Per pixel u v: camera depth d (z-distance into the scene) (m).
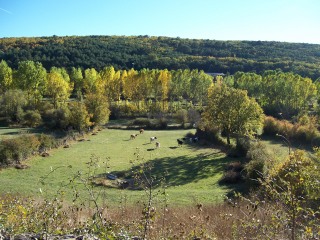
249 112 36.41
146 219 4.39
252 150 28.19
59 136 44.12
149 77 65.69
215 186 23.95
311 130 37.84
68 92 68.00
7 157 29.02
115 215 6.41
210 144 41.34
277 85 61.50
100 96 53.62
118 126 55.56
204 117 40.12
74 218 5.46
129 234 4.50
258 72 108.62
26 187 18.64
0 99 54.03
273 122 42.47
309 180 3.72
